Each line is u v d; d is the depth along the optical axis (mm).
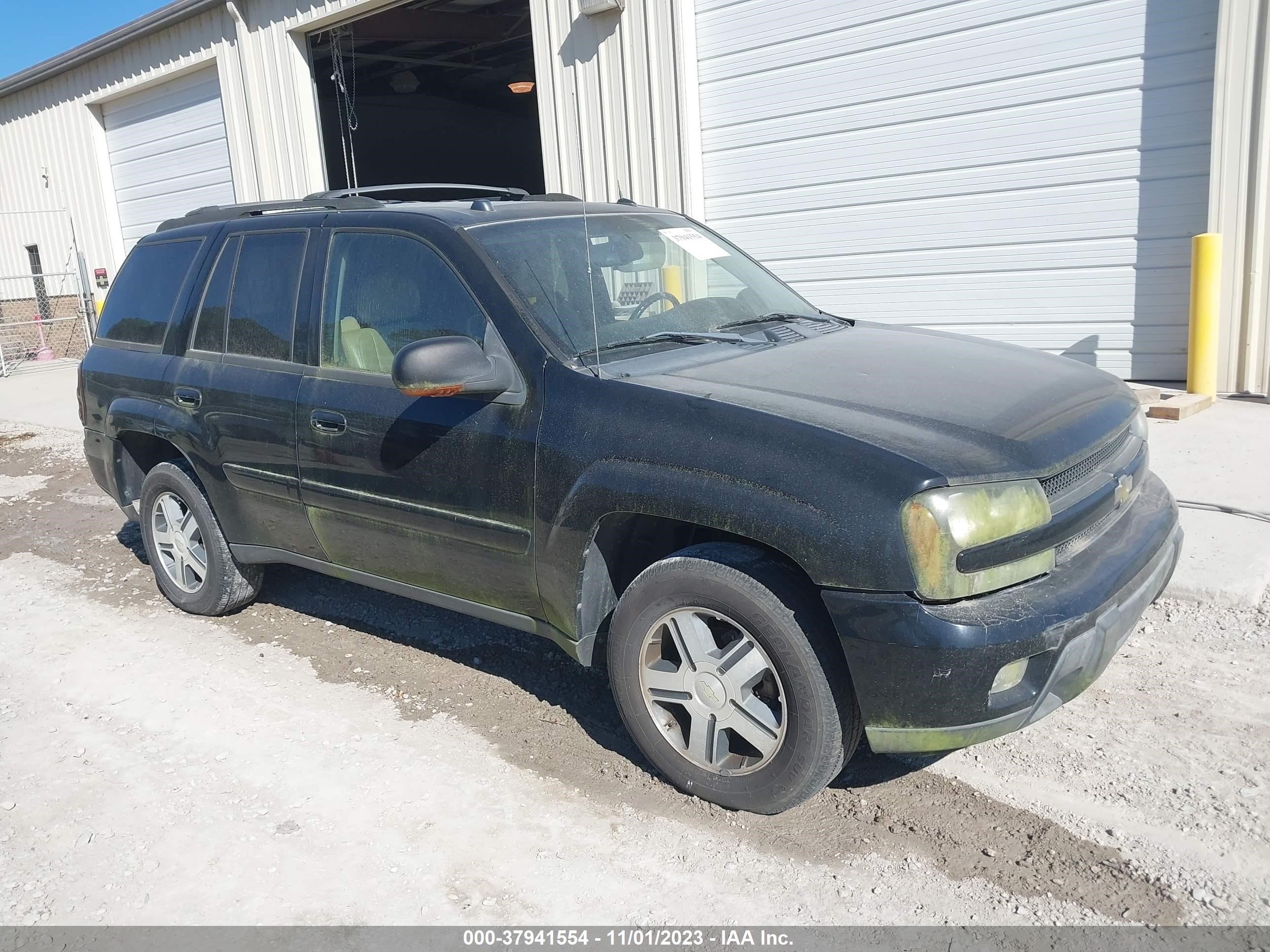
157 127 16047
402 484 3721
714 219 10070
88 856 3092
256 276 4426
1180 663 3863
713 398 3037
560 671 4207
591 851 2984
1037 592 2756
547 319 3473
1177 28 7289
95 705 4109
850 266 9289
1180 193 7535
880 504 2648
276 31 13289
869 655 2691
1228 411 7027
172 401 4715
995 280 8516
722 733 3082
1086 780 3191
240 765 3572
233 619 4973
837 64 8906
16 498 7871
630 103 10141
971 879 2770
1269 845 2824
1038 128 8031
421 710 3922
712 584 2955
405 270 3820
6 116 18797
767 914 2684
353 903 2814
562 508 3236
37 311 17781
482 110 23375
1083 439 3016
